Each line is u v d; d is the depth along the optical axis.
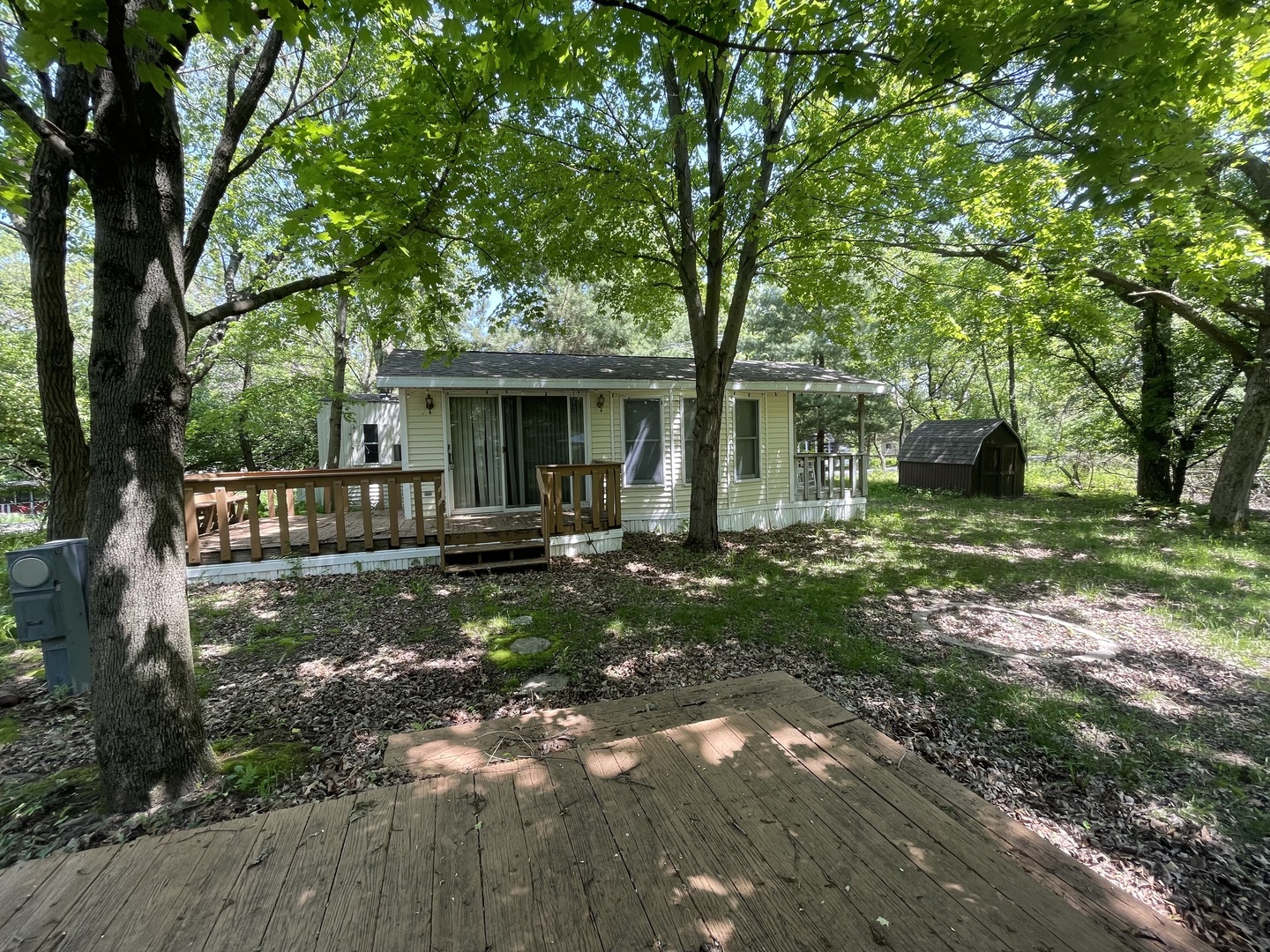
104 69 2.22
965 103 5.61
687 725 2.69
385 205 3.86
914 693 3.64
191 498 6.21
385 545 6.89
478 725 3.06
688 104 7.09
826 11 3.28
